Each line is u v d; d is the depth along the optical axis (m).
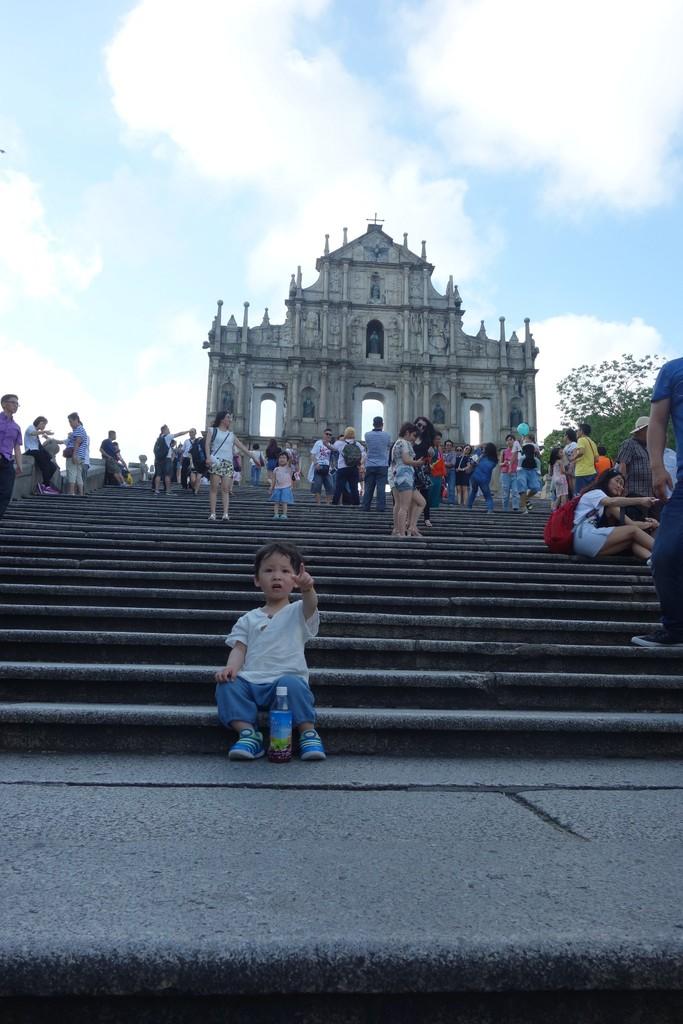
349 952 2.00
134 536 10.84
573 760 4.47
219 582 8.05
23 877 2.43
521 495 19.47
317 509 17.11
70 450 19.16
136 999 1.99
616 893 2.39
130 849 2.73
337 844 2.84
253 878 2.47
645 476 10.95
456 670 5.94
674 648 5.89
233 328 59.12
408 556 10.04
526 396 59.56
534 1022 2.05
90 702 5.11
